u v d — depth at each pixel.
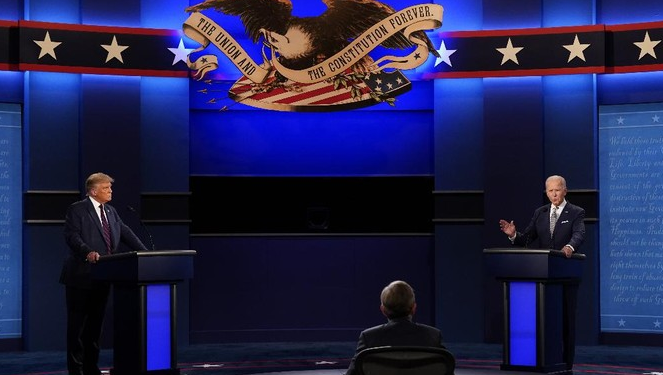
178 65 10.78
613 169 10.83
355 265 11.25
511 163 10.90
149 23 10.88
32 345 10.45
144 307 7.20
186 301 10.88
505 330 7.66
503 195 10.91
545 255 7.45
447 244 11.03
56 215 10.55
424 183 11.26
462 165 11.02
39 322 10.48
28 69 10.35
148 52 10.70
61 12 10.66
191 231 11.13
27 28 10.34
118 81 10.75
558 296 7.71
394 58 11.02
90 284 7.56
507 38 10.80
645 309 10.69
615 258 10.81
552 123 10.89
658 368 8.93
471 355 9.91
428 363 4.09
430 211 11.26
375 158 11.29
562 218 8.00
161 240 10.80
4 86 10.55
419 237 11.23
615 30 10.64
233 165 11.20
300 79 11.02
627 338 10.75
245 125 11.23
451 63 10.91
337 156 11.29
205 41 10.88
